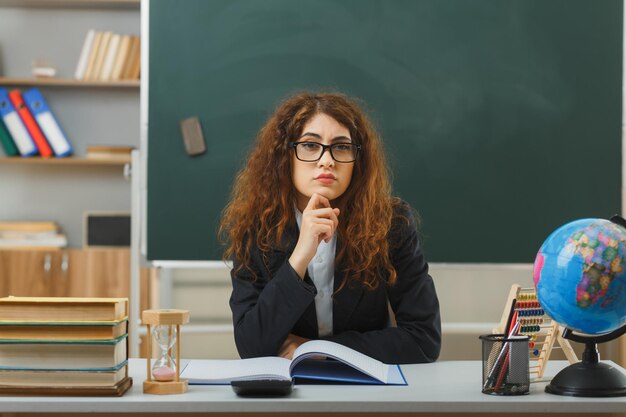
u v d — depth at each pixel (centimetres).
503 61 326
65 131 419
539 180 326
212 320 383
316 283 182
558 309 133
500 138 326
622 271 129
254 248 184
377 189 182
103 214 382
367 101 324
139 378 152
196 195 321
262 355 170
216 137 322
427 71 325
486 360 138
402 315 182
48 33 418
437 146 325
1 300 135
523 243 326
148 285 367
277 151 182
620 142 326
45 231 390
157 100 321
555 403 132
